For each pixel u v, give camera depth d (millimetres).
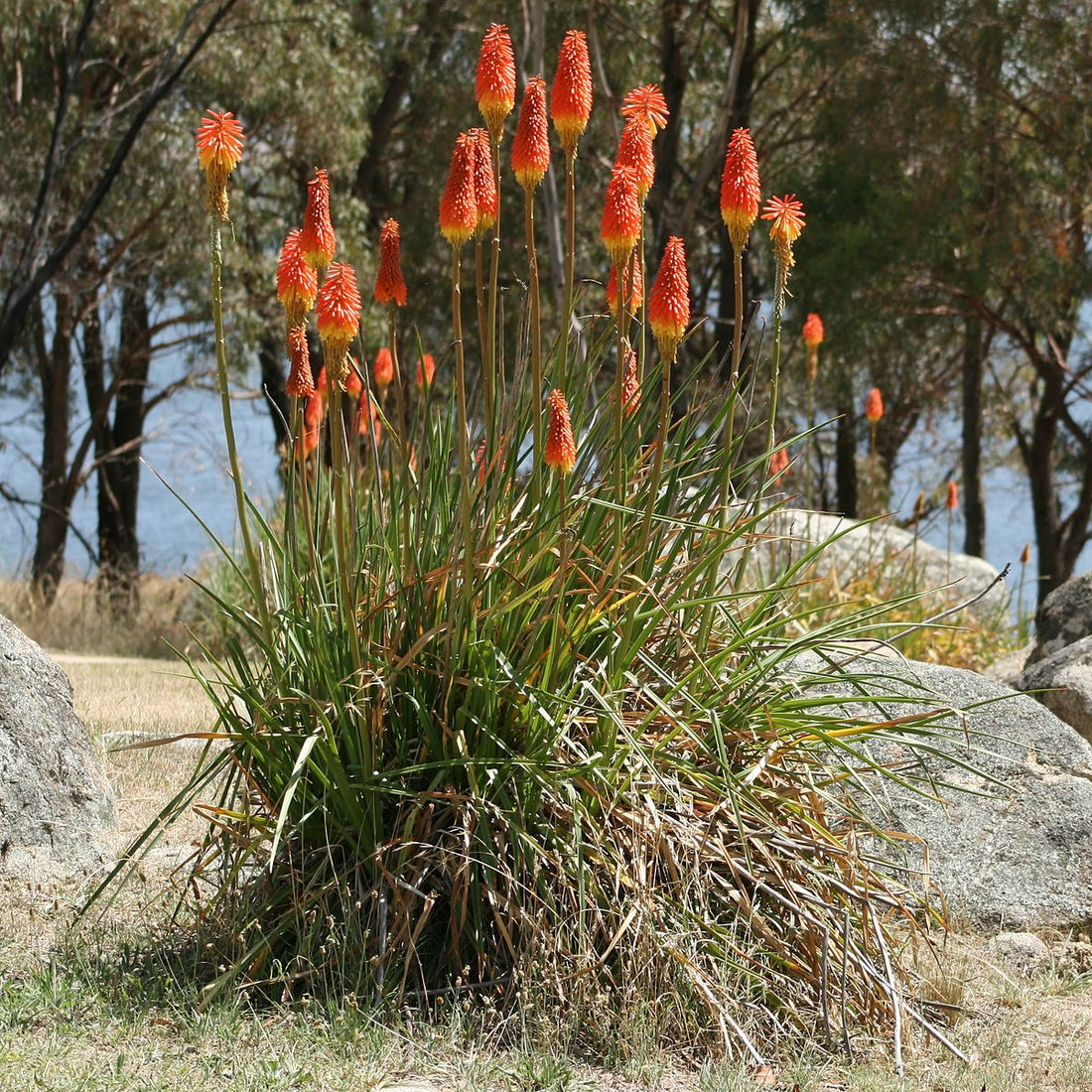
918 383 30234
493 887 4973
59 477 23453
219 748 9195
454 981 4996
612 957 4930
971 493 27359
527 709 4945
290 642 5195
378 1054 4523
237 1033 4633
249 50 21641
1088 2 20547
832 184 22484
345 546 5121
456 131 25000
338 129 23141
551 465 4855
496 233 4871
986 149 22109
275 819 5207
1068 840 6727
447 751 5074
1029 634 14594
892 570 14195
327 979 4980
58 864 6445
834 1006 5062
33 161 21031
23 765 6449
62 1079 4188
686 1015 4812
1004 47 20797
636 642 5094
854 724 5375
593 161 24859
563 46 4605
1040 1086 4777
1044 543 26156
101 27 21000
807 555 5281
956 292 22828
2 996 4914
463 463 4820
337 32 23219
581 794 5023
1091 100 20797
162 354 24609
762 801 5230
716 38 26547
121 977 5133
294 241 4859
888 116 21250
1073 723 7934
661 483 5391
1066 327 24234
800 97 25500
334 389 4902
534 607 5043
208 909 5395
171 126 21031
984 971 5988
